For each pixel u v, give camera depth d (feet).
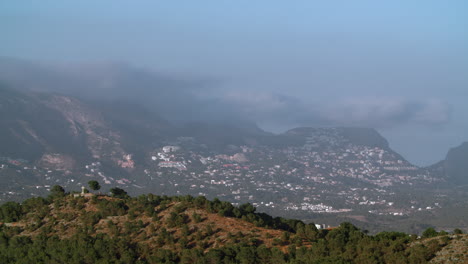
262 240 253.44
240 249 233.14
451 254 196.65
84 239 251.39
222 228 264.72
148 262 234.79
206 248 245.24
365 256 207.82
